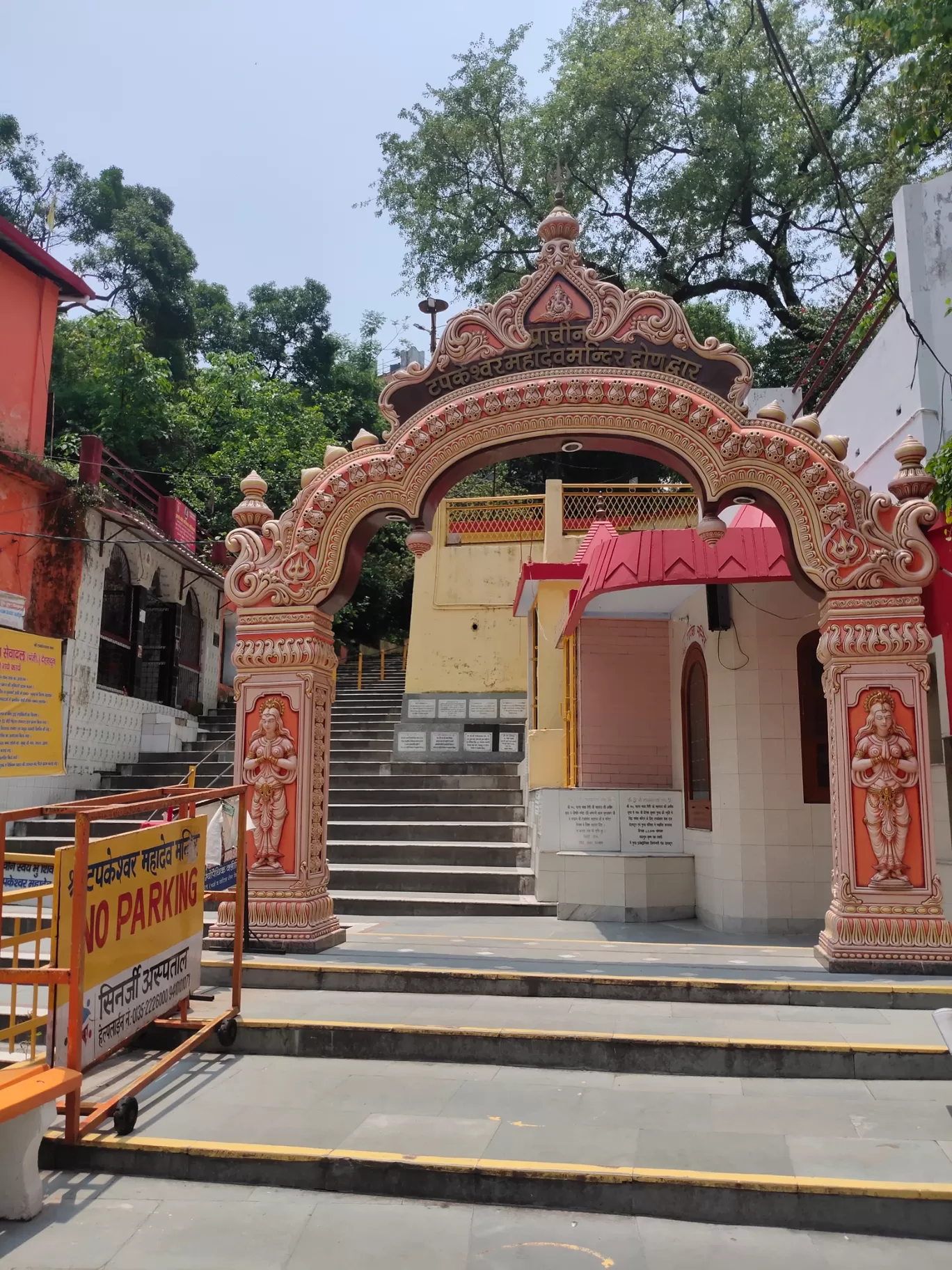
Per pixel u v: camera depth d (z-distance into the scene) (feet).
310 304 103.14
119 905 14.61
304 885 22.80
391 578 86.48
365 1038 17.15
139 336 69.26
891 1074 15.87
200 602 57.62
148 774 45.52
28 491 39.17
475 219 76.33
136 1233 11.40
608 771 34.32
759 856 27.32
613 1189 11.90
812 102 68.13
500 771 44.04
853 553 21.59
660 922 29.53
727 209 72.54
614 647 35.04
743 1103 14.70
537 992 19.74
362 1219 11.71
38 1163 12.07
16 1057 14.98
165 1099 14.90
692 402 22.07
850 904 20.83
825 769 27.76
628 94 69.51
